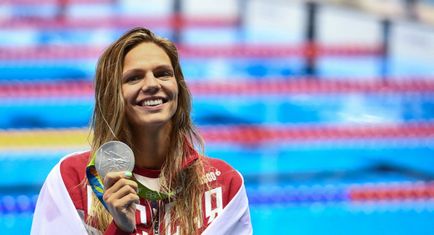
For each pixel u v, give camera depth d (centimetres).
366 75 1950
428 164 1758
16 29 1948
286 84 1923
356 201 1625
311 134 1809
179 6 1989
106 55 631
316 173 1709
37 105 1853
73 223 620
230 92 1902
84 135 1773
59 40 1959
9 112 1820
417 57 1964
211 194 657
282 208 1586
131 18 1983
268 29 1975
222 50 1966
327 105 1894
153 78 614
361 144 1792
